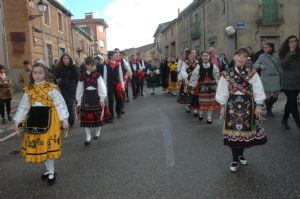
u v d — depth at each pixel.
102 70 8.88
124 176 4.61
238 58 4.60
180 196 3.89
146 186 4.22
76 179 4.58
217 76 8.08
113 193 4.05
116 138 6.91
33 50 17.17
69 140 6.94
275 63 8.41
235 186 4.13
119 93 9.31
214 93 8.07
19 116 4.48
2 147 6.61
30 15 16.67
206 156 5.39
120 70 9.30
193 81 8.45
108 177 4.59
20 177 4.77
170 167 4.90
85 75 6.63
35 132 4.29
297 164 4.84
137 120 8.98
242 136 4.55
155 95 16.61
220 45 21.59
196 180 4.37
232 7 19.58
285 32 19.81
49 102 4.44
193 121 8.48
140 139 6.71
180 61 10.05
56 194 4.11
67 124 4.54
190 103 9.22
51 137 4.36
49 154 4.32
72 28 27.19
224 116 4.71
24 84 9.12
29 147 4.29
